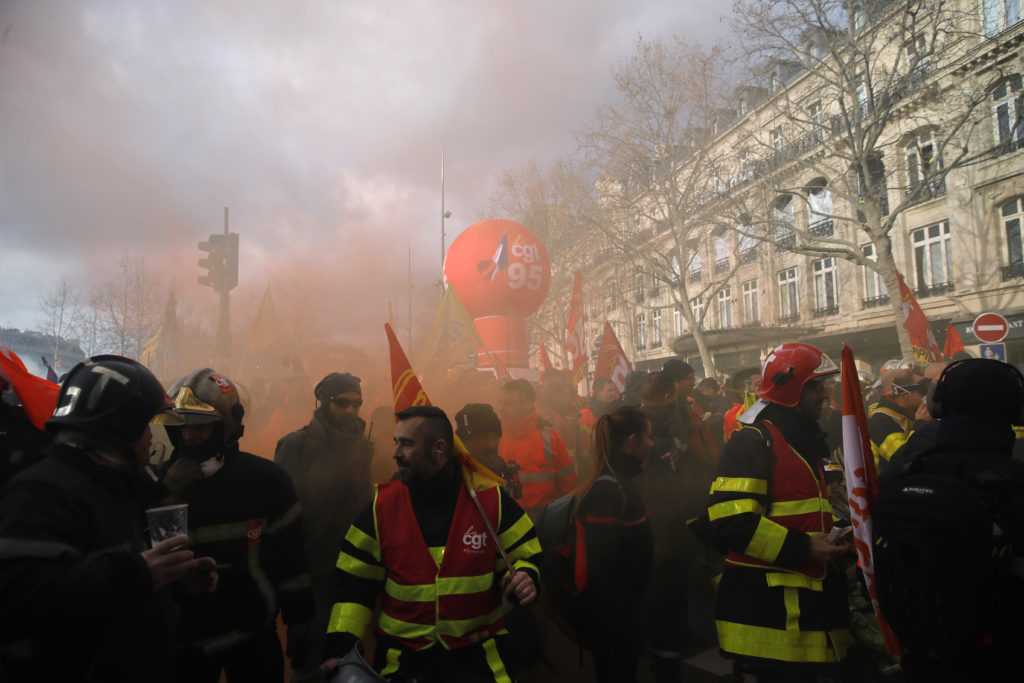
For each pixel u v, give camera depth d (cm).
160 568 163
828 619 249
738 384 579
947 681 166
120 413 175
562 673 372
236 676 255
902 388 430
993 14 1661
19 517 151
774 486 256
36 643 154
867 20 1486
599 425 324
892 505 175
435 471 227
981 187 1789
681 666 398
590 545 307
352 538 227
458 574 219
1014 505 160
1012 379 179
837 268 2262
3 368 269
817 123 1667
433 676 212
